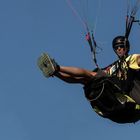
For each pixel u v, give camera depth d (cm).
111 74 3053
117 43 3047
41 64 3002
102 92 3008
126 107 3006
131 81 3023
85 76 3012
